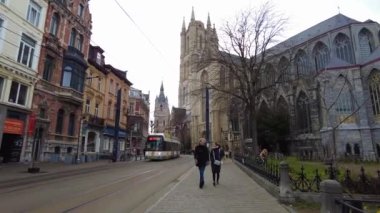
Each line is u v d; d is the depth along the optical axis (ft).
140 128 188.75
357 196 30.60
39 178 50.34
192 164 101.35
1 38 68.74
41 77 82.84
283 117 170.50
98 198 31.71
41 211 24.86
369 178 34.60
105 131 125.08
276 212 25.11
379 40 160.76
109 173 62.44
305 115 167.63
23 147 75.77
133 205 28.19
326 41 175.83
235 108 110.01
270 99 159.84
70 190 37.24
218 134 241.76
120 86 145.59
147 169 75.46
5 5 69.51
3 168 63.31
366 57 156.35
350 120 140.77
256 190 37.55
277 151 155.53
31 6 79.87
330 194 17.69
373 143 136.56
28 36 77.77
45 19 84.84
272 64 94.89
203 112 274.98
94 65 115.44
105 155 125.18
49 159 85.40
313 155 140.97
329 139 140.67
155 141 129.49
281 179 30.09
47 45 84.99
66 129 94.94
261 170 44.09
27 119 77.51
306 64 181.88
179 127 327.06
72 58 95.40
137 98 191.21
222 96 98.99
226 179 51.03
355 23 165.17
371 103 141.18
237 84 94.48
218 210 25.70
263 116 170.40
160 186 42.34
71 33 100.01
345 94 143.54
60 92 91.09
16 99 74.13
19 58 74.90
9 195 32.76
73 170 68.13
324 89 138.21
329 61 161.89
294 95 171.12
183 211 25.13
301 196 29.25
